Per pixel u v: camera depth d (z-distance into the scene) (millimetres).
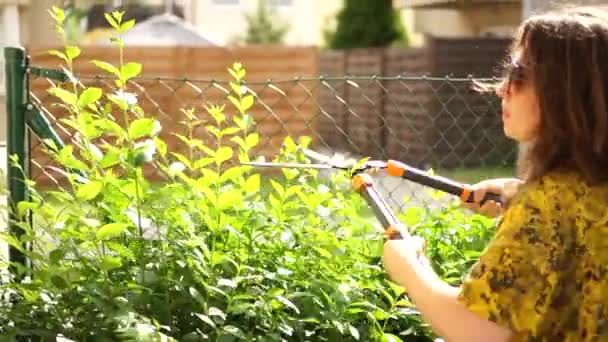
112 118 2492
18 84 2605
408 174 2227
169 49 12430
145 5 18172
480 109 8633
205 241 2365
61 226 2213
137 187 2211
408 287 1688
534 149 1636
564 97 1583
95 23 14383
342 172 2600
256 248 2414
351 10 19203
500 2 16344
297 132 11492
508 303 1541
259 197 2566
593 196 1570
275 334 2184
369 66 14953
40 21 12930
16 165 2385
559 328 1563
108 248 2258
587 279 1556
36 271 2178
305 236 2447
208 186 2328
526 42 1644
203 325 2227
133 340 1996
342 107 12938
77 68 11148
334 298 2293
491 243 1605
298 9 23688
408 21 20844
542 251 1548
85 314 2158
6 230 2521
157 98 7207
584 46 1579
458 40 13414
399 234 1816
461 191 2193
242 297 2178
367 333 2336
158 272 2240
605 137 1580
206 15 22594
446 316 1600
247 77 12820
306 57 12852
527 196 1597
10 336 2092
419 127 11148
